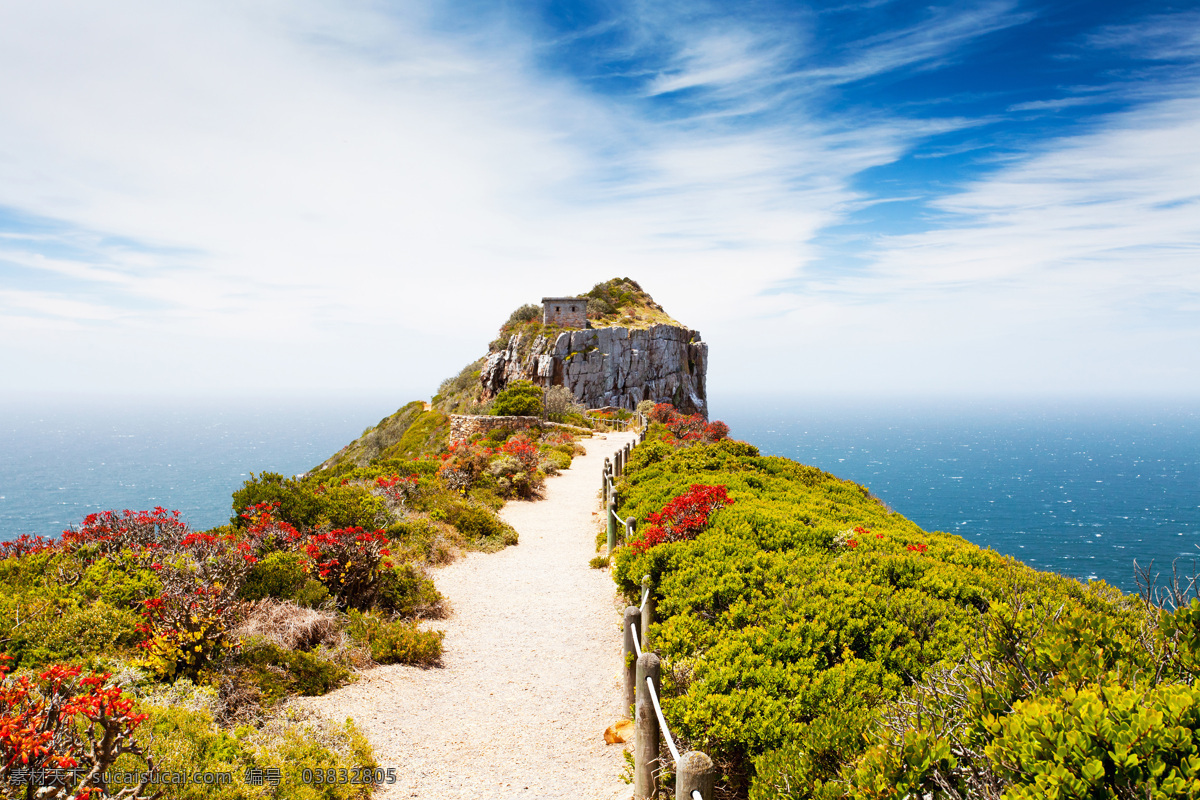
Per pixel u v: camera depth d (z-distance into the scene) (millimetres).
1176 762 2762
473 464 22172
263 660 7402
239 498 13102
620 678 8602
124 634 7457
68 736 4410
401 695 7805
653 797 5352
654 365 77375
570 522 18797
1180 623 3668
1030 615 4156
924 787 3516
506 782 6098
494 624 10617
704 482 15898
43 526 148500
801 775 4465
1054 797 2754
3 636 6996
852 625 6750
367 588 10281
